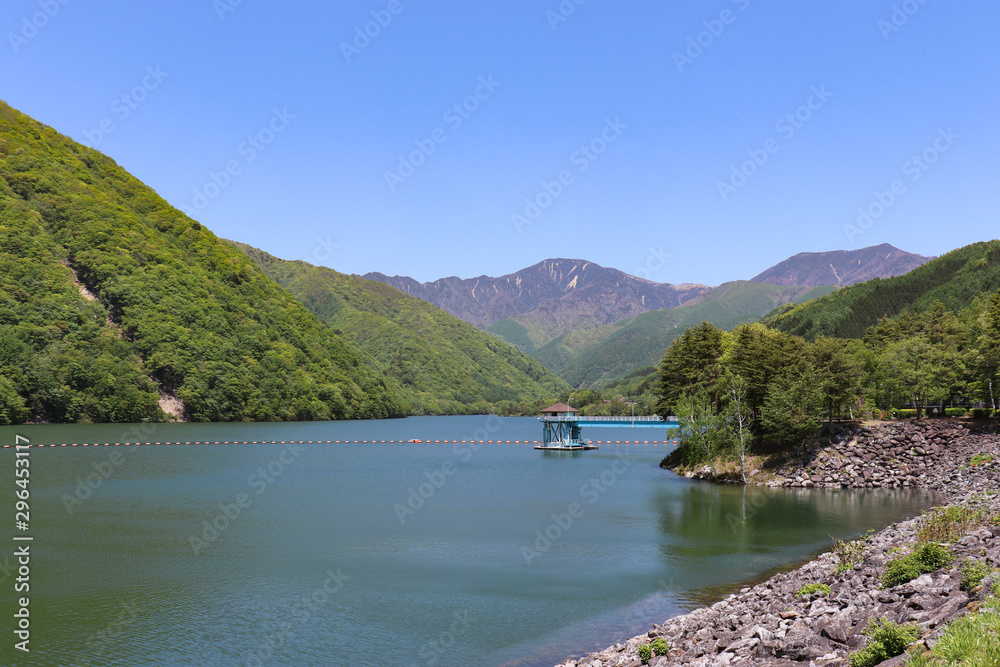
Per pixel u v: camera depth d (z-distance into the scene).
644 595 44.50
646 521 70.69
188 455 148.88
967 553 28.86
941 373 108.44
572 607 42.19
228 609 42.22
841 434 96.75
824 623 23.95
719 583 46.94
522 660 33.94
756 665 22.44
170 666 33.47
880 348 149.88
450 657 34.50
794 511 73.81
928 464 89.94
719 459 105.69
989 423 90.81
